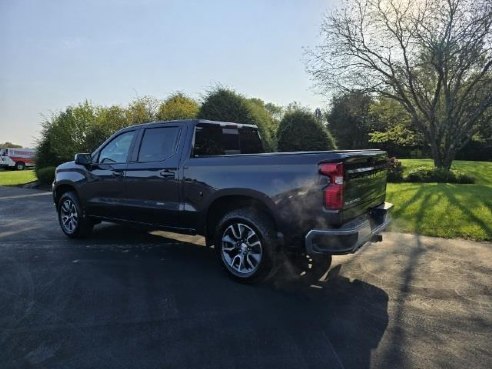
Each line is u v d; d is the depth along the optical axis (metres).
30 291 4.39
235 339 3.32
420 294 4.26
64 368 2.92
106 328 3.52
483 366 2.93
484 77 16.22
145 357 3.06
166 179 5.21
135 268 5.18
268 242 4.31
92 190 6.31
